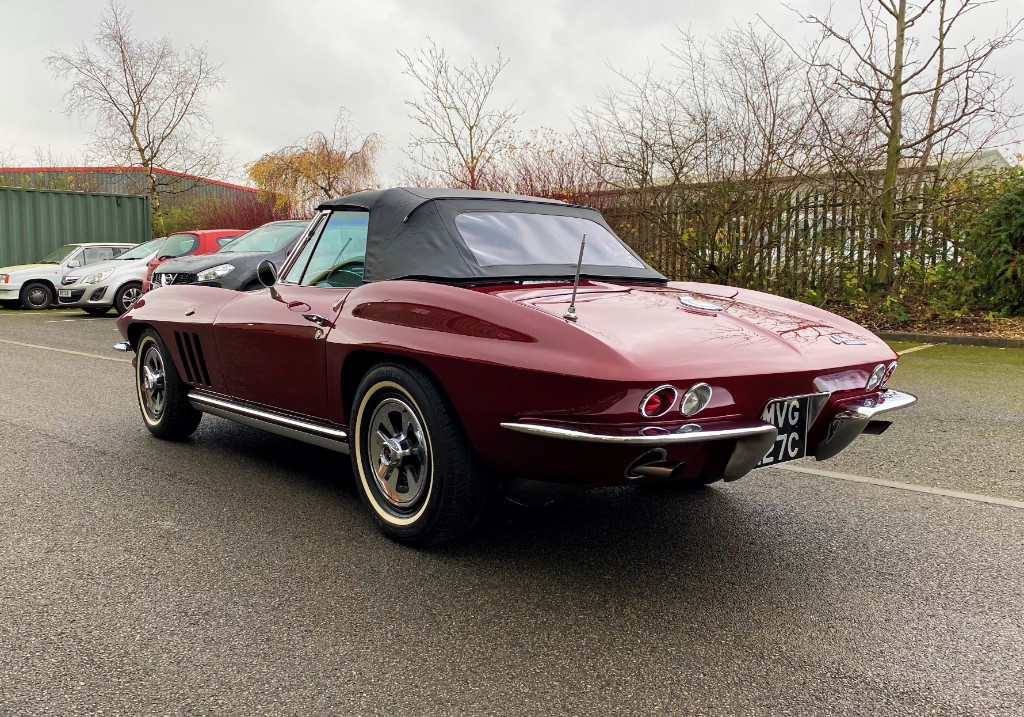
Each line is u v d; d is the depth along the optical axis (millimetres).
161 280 9414
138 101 22984
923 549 3225
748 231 10914
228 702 2076
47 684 2160
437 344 2865
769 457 2785
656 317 2924
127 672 2225
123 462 4422
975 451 4742
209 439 4992
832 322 3381
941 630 2521
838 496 3922
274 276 3910
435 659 2307
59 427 5293
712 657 2338
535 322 2695
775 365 2701
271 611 2607
